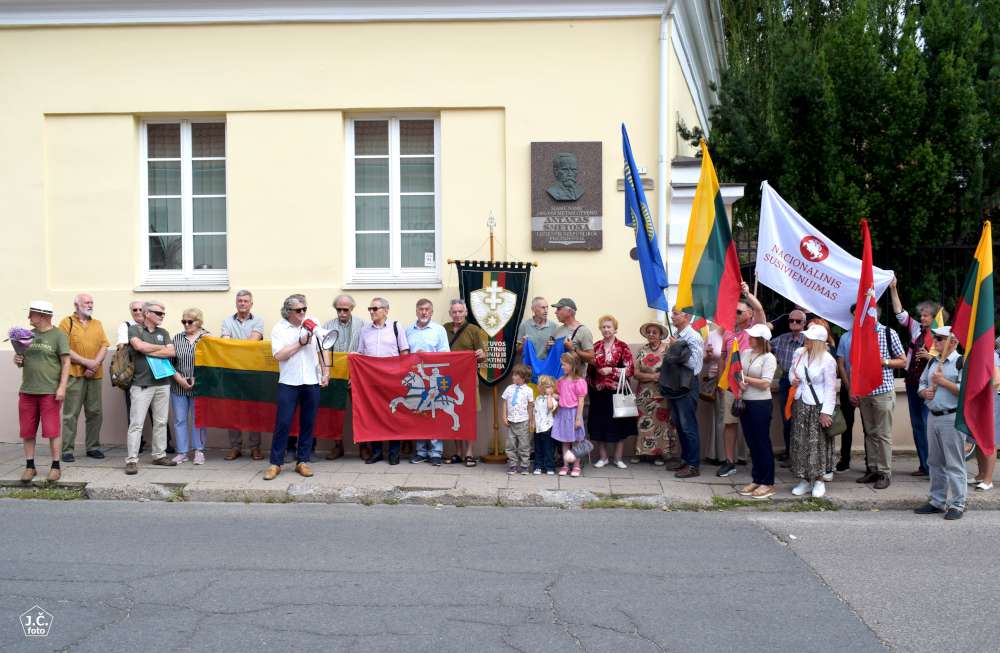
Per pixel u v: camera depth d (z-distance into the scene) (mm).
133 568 6492
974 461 10336
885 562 6762
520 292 10625
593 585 6176
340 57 11031
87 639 5180
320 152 11094
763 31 17297
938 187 10930
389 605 5750
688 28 12844
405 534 7516
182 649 5043
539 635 5266
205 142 11461
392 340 10211
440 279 11195
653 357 10102
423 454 10344
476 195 11016
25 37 11211
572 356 9680
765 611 5684
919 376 9602
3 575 6320
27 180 11258
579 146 10891
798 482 9453
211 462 10172
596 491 8938
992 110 11648
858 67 11484
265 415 10109
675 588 6117
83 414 11039
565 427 9602
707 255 9695
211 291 11133
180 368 9992
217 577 6297
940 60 11445
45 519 7977
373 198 11328
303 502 8844
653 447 10055
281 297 11094
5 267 11273
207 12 11047
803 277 9664
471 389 10062
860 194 11391
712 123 13539
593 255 10922
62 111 11211
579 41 10922
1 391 11102
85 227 11258
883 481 9172
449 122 11023
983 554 6996
